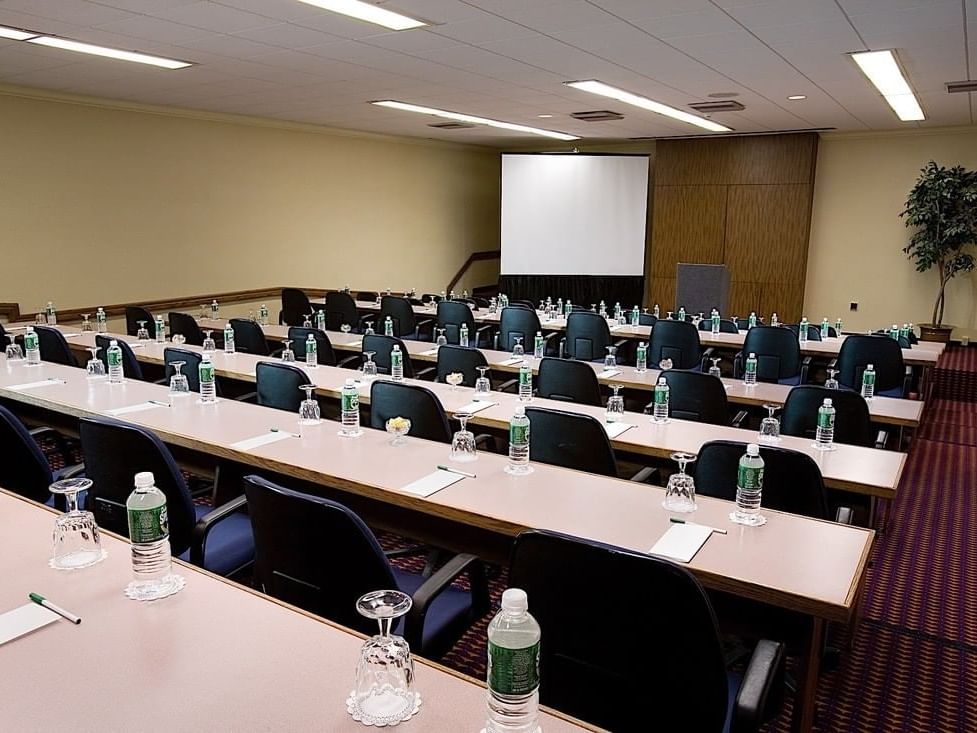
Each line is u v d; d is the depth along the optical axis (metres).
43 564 1.71
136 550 1.62
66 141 7.30
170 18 4.55
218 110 8.45
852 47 5.27
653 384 4.31
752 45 5.23
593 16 4.50
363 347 5.09
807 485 2.46
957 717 2.46
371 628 1.84
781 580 1.73
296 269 9.95
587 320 6.43
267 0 4.16
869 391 4.25
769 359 5.71
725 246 11.27
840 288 10.81
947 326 10.02
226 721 1.15
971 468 5.12
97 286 7.71
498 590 3.21
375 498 2.38
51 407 3.57
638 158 11.57
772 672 1.52
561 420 2.89
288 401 3.79
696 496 2.32
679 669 1.46
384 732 1.13
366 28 4.79
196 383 4.51
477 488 2.36
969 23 4.61
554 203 11.62
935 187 9.18
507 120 9.39
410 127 10.14
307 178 9.95
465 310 7.23
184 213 8.48
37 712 1.17
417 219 11.86
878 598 3.25
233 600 1.56
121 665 1.31
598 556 1.46
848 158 10.49
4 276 6.95
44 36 5.02
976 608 3.18
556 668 1.61
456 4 4.23
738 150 10.97
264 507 1.84
